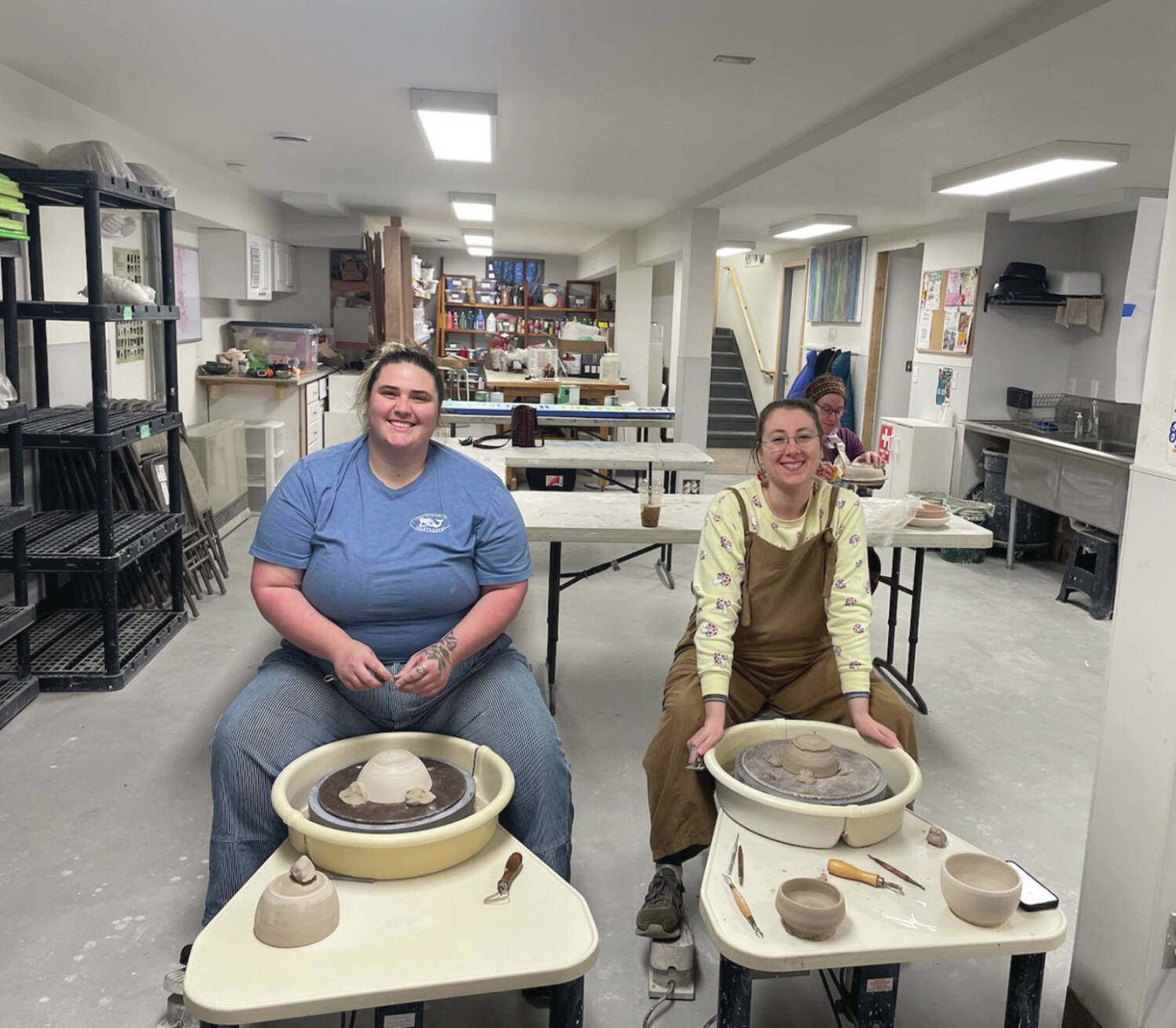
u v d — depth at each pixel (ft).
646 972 6.91
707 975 6.91
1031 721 12.03
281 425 23.79
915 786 5.73
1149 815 5.60
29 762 9.99
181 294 21.58
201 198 20.95
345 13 10.05
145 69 12.60
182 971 6.28
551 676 12.06
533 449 17.97
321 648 6.34
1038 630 16.06
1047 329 22.72
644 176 20.31
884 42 10.39
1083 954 6.19
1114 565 16.71
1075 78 10.67
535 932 4.71
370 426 6.69
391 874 5.06
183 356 22.16
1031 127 13.37
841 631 7.27
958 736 11.49
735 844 5.55
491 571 6.96
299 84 13.26
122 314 11.82
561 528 10.92
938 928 4.82
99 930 7.23
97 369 11.35
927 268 25.32
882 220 25.03
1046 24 9.03
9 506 10.10
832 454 13.21
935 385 24.72
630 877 8.18
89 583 14.83
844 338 32.53
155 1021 6.28
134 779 9.68
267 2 9.78
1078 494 17.99
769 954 4.58
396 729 6.72
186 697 11.84
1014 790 10.06
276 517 6.66
